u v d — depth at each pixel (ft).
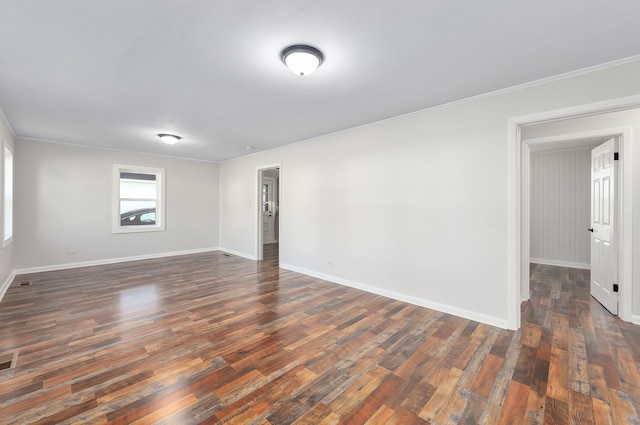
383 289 12.58
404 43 6.70
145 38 6.46
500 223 9.40
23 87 9.04
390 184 12.30
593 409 5.57
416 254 11.47
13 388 6.13
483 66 7.79
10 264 14.49
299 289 13.44
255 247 20.48
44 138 15.99
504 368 6.98
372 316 10.23
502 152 9.34
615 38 6.48
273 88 9.18
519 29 6.15
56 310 10.62
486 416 5.41
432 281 11.00
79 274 15.93
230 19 5.80
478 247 9.86
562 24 5.97
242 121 12.67
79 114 11.73
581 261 18.31
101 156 18.47
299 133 14.83
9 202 14.52
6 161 13.88
